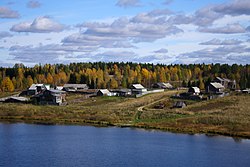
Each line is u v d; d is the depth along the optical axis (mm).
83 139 90625
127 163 68188
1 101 173750
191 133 100062
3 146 81375
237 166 66875
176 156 73625
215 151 77938
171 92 197000
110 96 188625
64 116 130125
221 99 157125
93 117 125312
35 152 76000
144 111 136750
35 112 136500
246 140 90312
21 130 103875
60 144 84062
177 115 125125
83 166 65750
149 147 81625
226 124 107938
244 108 134000
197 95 167875
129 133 99812
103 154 74750
